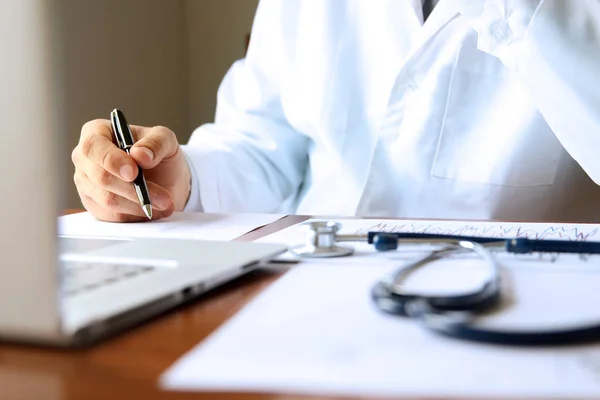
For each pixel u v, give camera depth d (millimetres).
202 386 158
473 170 703
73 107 1140
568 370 166
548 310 220
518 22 611
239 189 738
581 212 710
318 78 816
